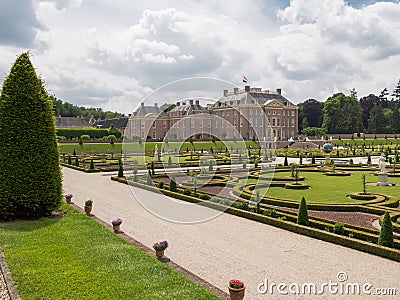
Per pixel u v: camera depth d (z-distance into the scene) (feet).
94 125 336.08
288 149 204.95
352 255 29.84
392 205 47.73
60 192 40.37
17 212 37.91
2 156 36.76
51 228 34.40
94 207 48.83
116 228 36.04
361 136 291.17
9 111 37.19
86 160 133.90
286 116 286.87
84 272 23.67
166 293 21.02
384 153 161.27
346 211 45.65
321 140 245.86
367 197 52.54
